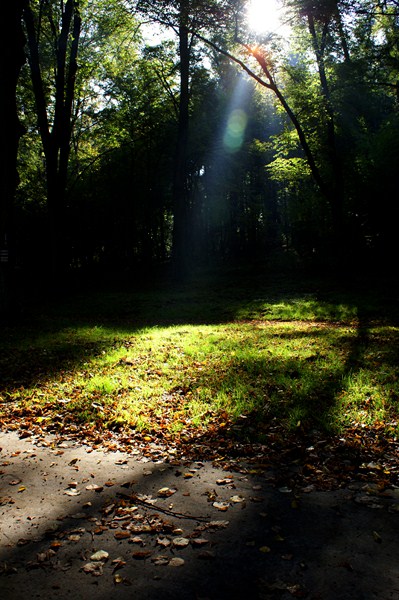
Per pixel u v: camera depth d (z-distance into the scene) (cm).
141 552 341
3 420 637
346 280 2436
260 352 976
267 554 338
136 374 842
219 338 1170
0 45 1353
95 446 548
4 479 466
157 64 3067
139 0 2080
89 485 450
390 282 2252
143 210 3825
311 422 589
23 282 2988
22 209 3216
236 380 773
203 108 3412
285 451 516
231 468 483
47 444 556
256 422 601
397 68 2206
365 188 2641
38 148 3372
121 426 606
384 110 3047
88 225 3431
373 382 735
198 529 371
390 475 456
